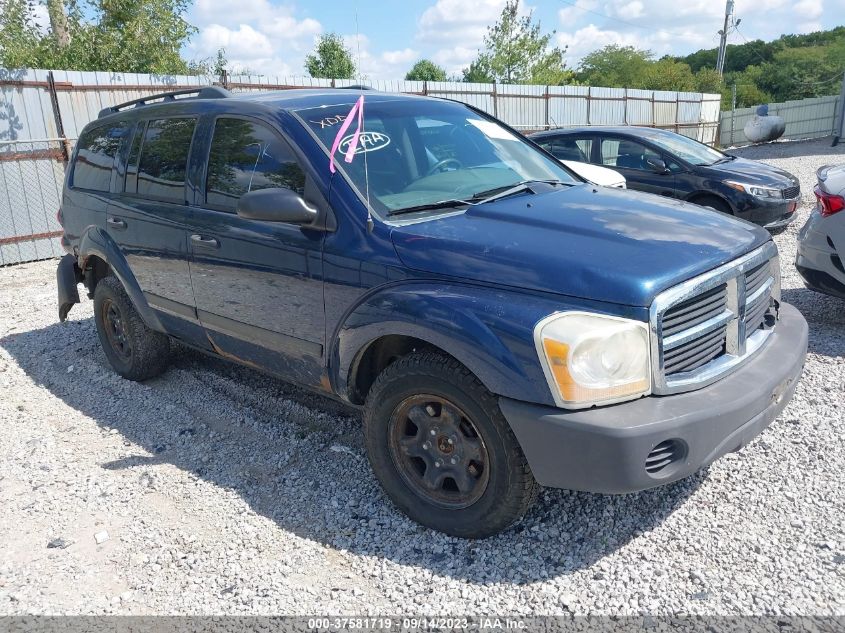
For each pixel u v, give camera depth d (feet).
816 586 8.78
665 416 8.38
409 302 9.57
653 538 9.95
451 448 9.93
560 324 8.43
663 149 29.94
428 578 9.39
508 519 9.52
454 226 10.20
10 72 33.14
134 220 14.83
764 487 10.99
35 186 34.30
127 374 16.92
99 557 10.28
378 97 13.52
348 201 10.72
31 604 9.32
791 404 13.80
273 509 11.27
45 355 19.52
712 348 9.43
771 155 77.87
